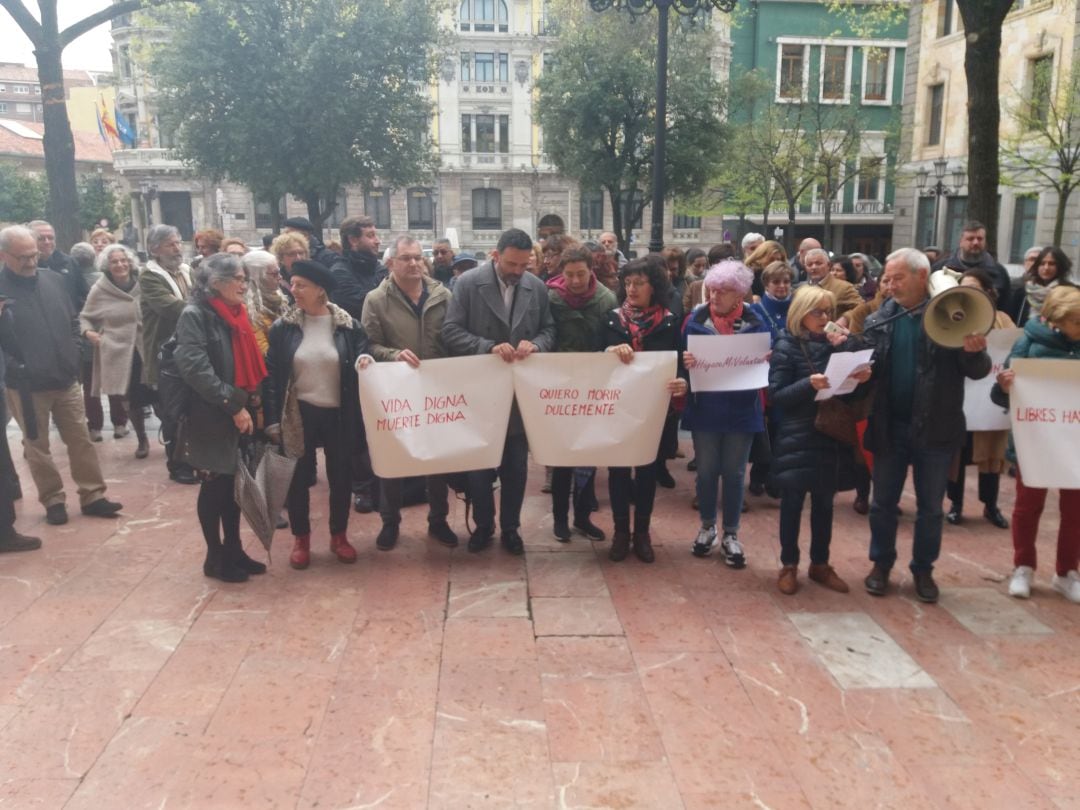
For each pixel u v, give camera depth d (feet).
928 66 88.22
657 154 30.96
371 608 14.88
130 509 20.36
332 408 16.16
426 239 148.36
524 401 16.17
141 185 145.48
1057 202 72.74
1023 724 11.51
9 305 18.21
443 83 143.54
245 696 12.00
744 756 10.72
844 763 10.61
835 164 99.19
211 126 70.08
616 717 11.54
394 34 73.05
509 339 16.56
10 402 19.49
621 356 16.01
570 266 16.81
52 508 19.22
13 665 12.84
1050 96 66.95
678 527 19.42
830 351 14.71
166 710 11.63
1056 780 10.32
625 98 77.97
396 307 16.96
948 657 13.32
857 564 17.21
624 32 79.61
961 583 16.24
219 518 15.85
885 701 12.03
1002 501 21.65
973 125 28.27
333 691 12.14
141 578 16.19
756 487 21.91
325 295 16.26
